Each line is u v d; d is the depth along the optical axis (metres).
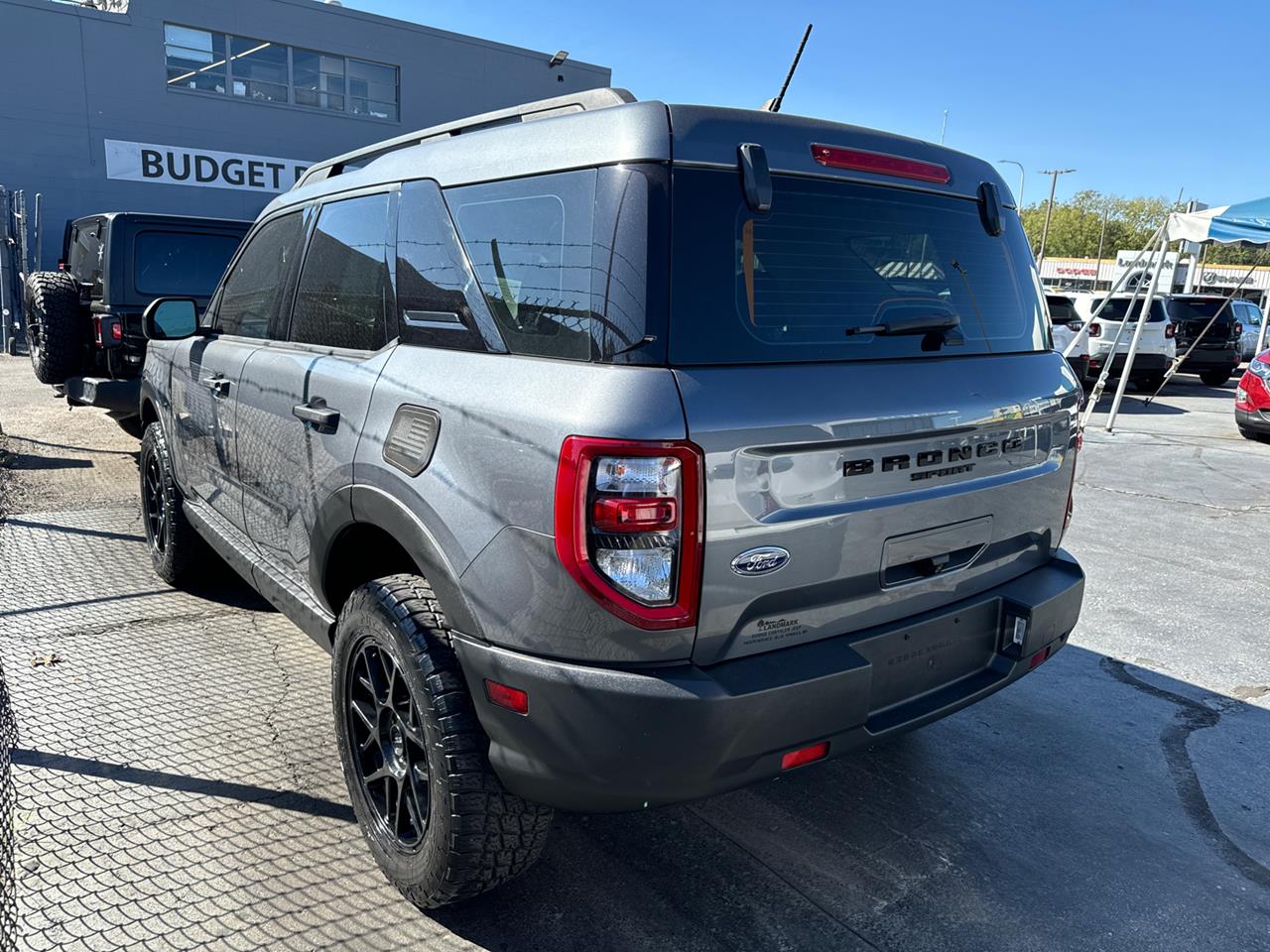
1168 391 16.47
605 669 1.90
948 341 2.39
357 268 2.79
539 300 2.10
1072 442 2.80
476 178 2.35
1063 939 2.35
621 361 1.90
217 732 3.23
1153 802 3.01
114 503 6.20
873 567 2.18
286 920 2.32
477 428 2.06
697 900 2.46
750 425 1.90
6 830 1.89
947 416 2.26
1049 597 2.56
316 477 2.71
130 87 18.67
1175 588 5.16
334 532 2.61
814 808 2.92
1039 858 2.69
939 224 2.50
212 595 4.57
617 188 1.98
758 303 2.05
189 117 19.42
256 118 20.23
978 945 2.32
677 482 1.83
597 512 1.83
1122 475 8.23
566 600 1.89
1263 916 2.46
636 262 1.93
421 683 2.15
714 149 2.04
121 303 6.68
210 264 7.05
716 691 1.89
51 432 8.48
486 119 2.62
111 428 8.76
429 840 2.21
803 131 2.22
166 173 19.38
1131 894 2.54
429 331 2.40
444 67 22.36
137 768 2.99
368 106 21.70
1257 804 3.02
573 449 1.84
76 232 8.38
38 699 3.44
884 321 2.27
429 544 2.16
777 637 2.05
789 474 1.97
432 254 2.45
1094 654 4.23
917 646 2.32
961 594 2.46
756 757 1.98
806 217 2.18
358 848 2.63
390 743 2.44
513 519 1.96
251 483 3.28
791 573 2.01
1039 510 2.67
